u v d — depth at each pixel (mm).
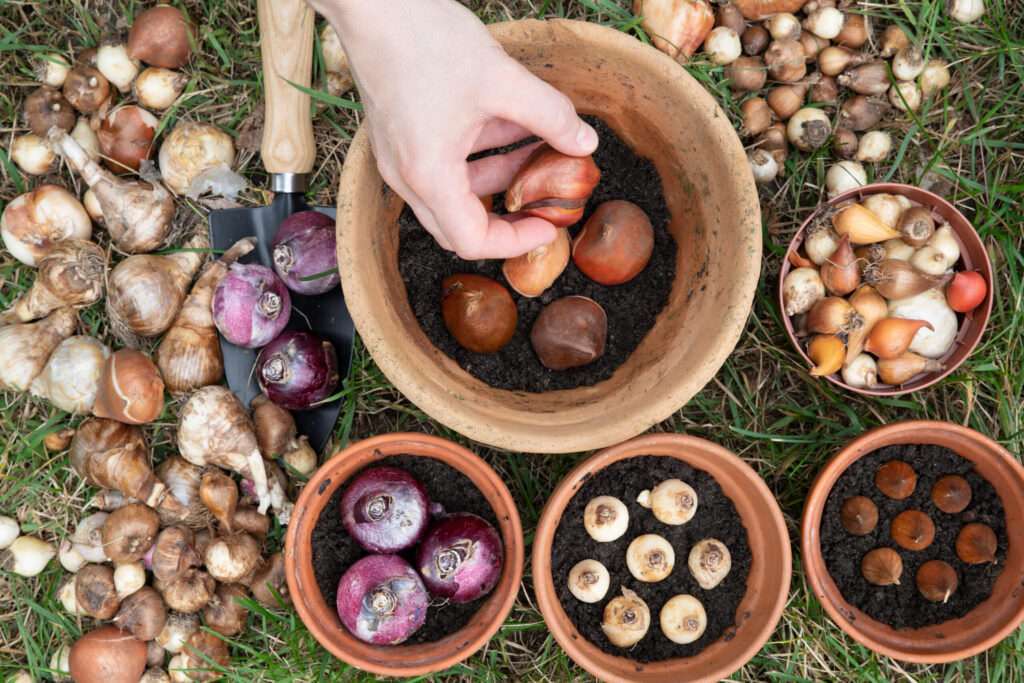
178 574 701
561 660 728
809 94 738
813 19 720
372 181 611
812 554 675
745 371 751
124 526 691
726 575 682
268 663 710
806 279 682
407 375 597
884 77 726
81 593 704
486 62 554
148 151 736
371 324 596
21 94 755
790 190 748
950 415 740
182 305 711
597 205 659
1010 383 729
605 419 614
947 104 740
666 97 617
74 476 743
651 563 665
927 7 725
